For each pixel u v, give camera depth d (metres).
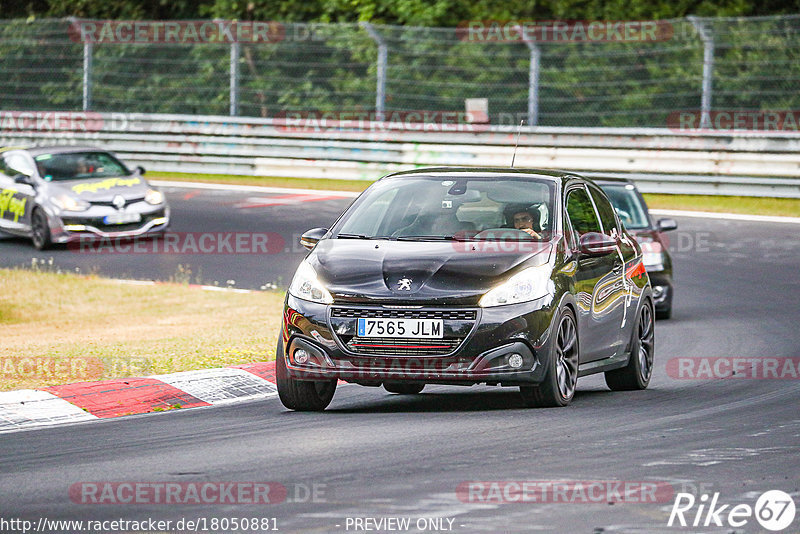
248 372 32.25
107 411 27.95
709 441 23.56
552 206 29.36
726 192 76.62
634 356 32.12
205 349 36.69
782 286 53.62
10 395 28.67
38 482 20.52
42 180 64.69
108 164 67.56
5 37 104.50
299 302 26.89
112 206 63.50
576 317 28.27
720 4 100.75
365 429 25.00
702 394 30.70
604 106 94.94
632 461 21.64
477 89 96.00
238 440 24.06
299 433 24.70
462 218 28.98
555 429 24.75
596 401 29.14
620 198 49.97
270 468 21.28
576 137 81.44
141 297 50.19
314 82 100.12
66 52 104.62
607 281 30.48
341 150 85.88
